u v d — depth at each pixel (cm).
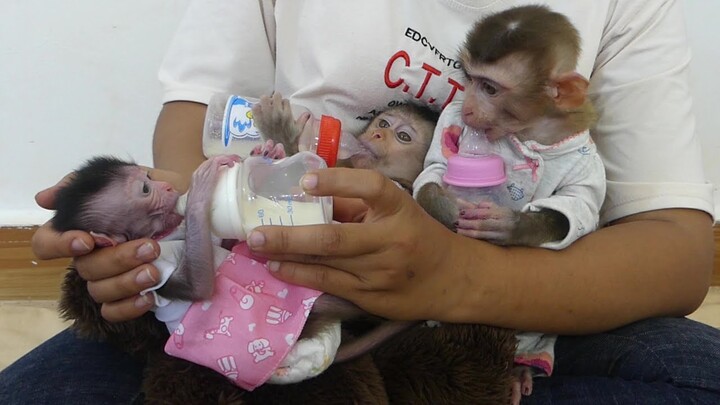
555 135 113
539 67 108
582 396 106
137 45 198
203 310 93
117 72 200
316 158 101
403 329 106
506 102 111
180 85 137
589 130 123
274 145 104
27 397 97
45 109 202
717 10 194
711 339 111
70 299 101
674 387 103
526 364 112
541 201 111
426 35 127
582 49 124
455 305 105
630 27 127
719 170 210
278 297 95
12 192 210
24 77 198
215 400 93
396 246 96
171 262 94
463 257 105
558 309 108
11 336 190
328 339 96
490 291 105
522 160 114
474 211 109
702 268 118
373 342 102
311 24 131
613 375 112
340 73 129
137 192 95
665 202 122
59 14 193
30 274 209
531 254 110
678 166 123
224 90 137
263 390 97
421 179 117
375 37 127
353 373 99
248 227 94
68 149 208
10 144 205
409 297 102
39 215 210
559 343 121
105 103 204
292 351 93
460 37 126
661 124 124
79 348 107
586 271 110
